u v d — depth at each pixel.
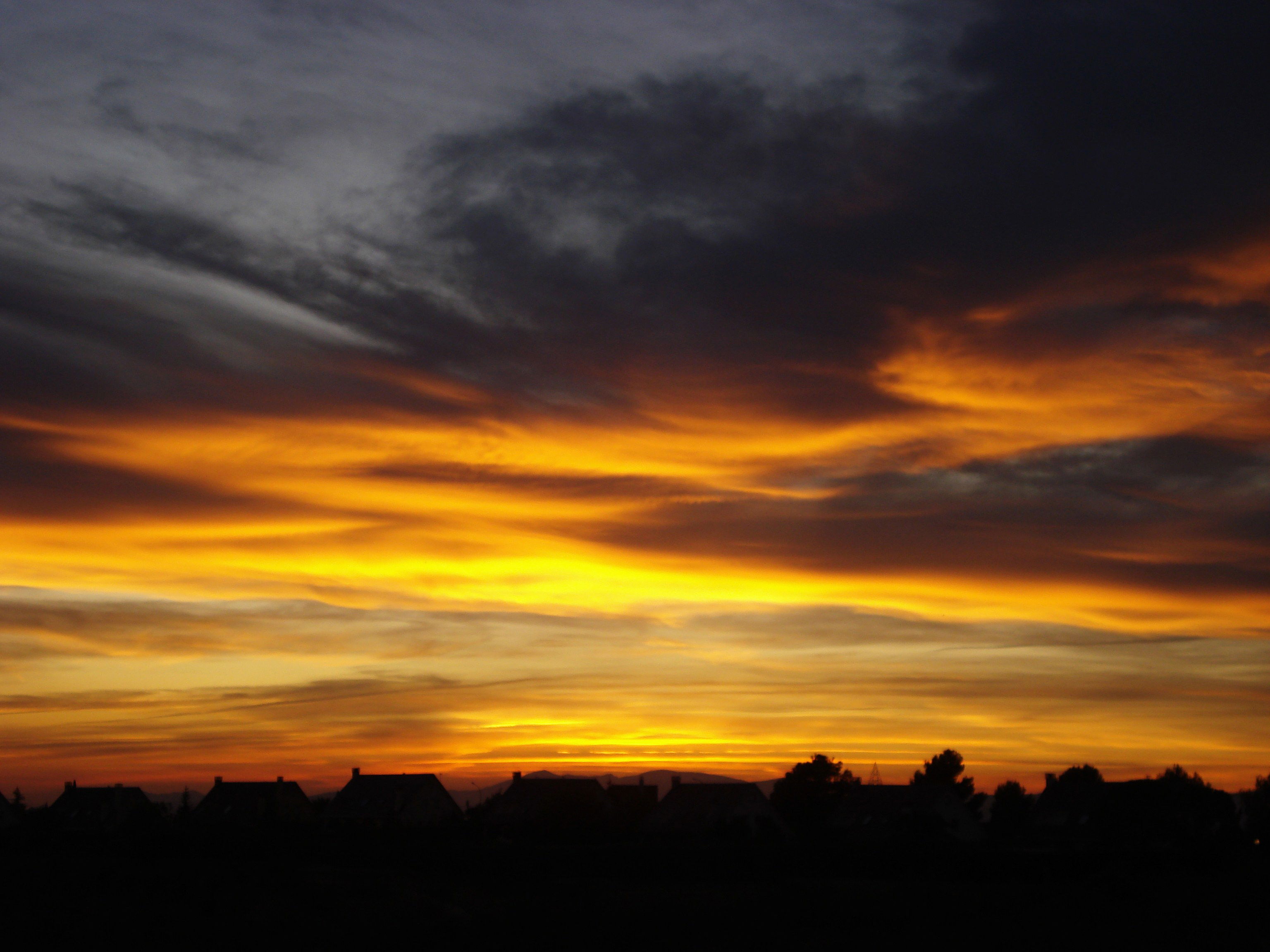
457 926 41.22
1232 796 67.31
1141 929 39.06
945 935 38.47
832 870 55.06
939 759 108.12
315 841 64.12
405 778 99.94
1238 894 44.84
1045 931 38.84
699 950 36.81
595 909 43.72
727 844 70.25
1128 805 65.69
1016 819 90.44
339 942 38.06
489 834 78.31
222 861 51.12
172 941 36.91
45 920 37.62
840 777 99.38
